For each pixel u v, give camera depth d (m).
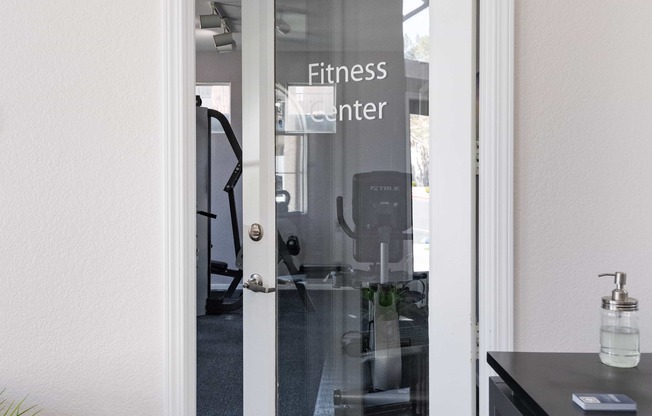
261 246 2.10
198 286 5.31
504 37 1.75
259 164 2.09
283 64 2.08
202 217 5.29
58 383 1.80
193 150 1.84
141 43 1.79
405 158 1.96
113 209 1.79
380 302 2.02
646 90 1.79
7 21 1.75
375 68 1.99
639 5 1.78
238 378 3.51
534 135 1.78
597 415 0.82
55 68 1.77
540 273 1.79
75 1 1.77
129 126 1.79
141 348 1.82
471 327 1.79
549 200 1.79
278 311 2.11
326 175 2.06
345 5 2.01
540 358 1.13
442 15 1.81
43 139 1.77
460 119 1.79
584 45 1.78
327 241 2.07
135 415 1.82
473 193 1.80
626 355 1.07
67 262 1.79
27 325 1.78
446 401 1.82
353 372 2.06
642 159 1.79
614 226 1.79
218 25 4.36
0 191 1.76
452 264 1.81
